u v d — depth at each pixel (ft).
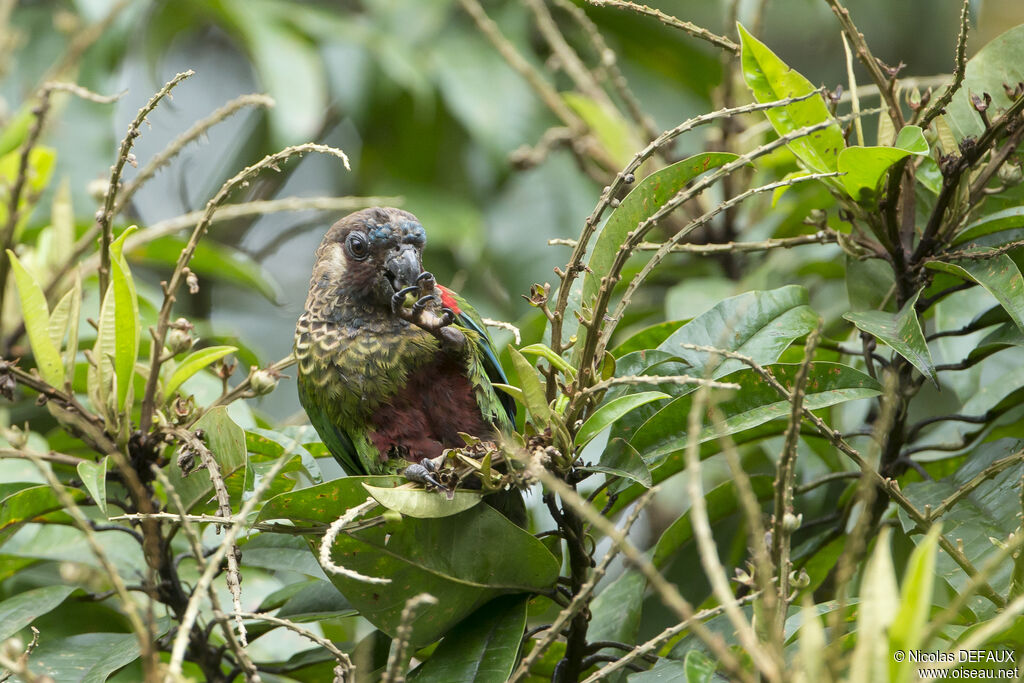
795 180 17.98
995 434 23.25
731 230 30.78
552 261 34.83
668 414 20.24
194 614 13.83
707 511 24.30
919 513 18.02
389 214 24.72
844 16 21.03
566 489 12.96
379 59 37.14
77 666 20.08
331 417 23.94
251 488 18.98
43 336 20.25
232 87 45.34
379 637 21.57
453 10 39.19
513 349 17.56
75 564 23.89
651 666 20.52
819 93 19.27
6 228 23.68
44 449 23.63
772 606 12.80
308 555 23.31
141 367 21.65
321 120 41.19
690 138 38.45
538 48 39.86
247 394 21.35
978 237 21.07
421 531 18.62
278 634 25.68
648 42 39.37
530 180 35.96
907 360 19.86
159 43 38.17
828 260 27.96
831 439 18.39
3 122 29.86
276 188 40.81
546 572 19.39
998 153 20.36
